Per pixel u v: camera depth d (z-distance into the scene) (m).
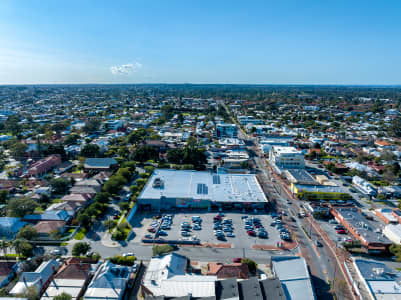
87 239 101.25
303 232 109.06
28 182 148.50
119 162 191.88
